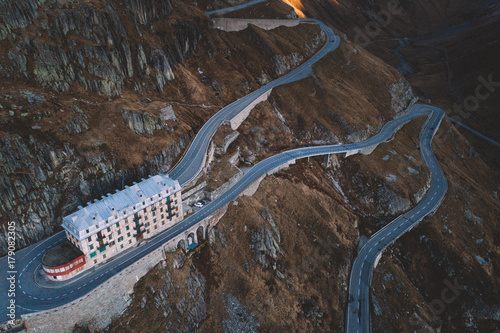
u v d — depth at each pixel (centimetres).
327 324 10100
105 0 11875
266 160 13325
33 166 8706
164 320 8556
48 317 7325
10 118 8775
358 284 11144
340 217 12675
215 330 9025
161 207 9544
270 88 15675
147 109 11319
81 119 9888
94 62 10900
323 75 17525
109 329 8088
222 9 18075
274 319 9519
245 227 10731
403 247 12694
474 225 14150
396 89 19062
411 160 15425
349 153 14625
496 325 11556
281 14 19538
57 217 9012
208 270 9900
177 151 11612
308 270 10969
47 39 10300
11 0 9869
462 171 17225
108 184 9700
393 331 10394
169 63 13488
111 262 8625
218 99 14300
